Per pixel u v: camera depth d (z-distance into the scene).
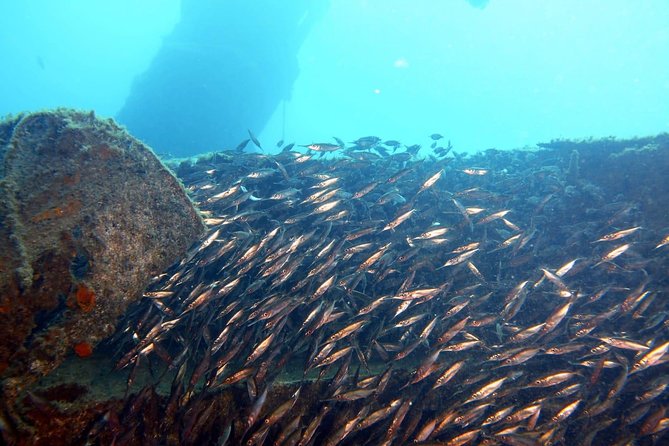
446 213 2.04
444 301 1.56
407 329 1.48
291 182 1.98
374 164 2.36
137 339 1.22
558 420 1.21
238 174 2.08
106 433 1.07
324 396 1.23
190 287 1.46
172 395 1.14
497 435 1.17
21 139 1.23
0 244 1.07
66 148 1.25
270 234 1.47
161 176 1.37
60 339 1.11
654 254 1.70
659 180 1.92
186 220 1.41
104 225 1.22
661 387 1.27
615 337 1.30
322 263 1.45
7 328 1.04
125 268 1.25
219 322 1.43
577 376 1.41
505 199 2.06
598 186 2.14
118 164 1.30
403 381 1.38
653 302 1.58
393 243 1.81
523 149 2.80
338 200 1.69
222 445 1.05
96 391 1.12
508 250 1.86
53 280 1.13
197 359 1.31
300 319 1.49
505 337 1.47
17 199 1.15
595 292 1.52
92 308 1.17
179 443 1.12
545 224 2.04
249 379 1.17
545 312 1.60
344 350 1.25
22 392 1.04
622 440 1.18
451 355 1.46
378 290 1.63
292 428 1.09
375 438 1.18
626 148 2.10
